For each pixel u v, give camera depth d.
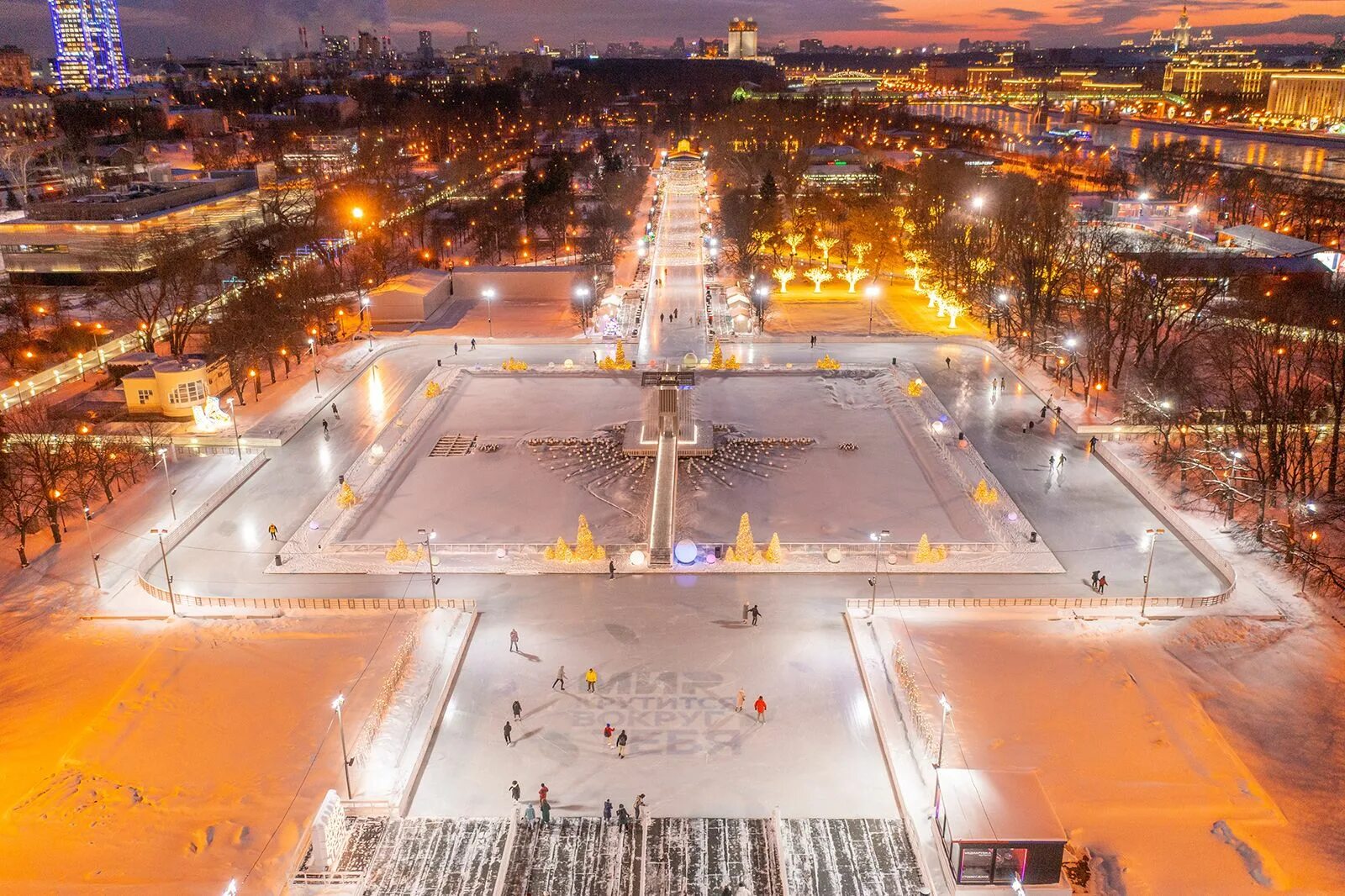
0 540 80.38
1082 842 47.53
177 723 57.12
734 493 89.69
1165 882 45.19
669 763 54.00
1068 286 145.38
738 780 52.72
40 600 71.38
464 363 129.75
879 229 187.75
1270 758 53.53
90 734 56.03
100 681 61.56
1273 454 84.62
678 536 80.88
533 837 48.22
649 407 106.81
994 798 45.88
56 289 163.38
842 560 76.50
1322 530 79.12
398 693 59.41
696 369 126.00
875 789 52.12
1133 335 121.75
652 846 47.81
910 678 59.69
